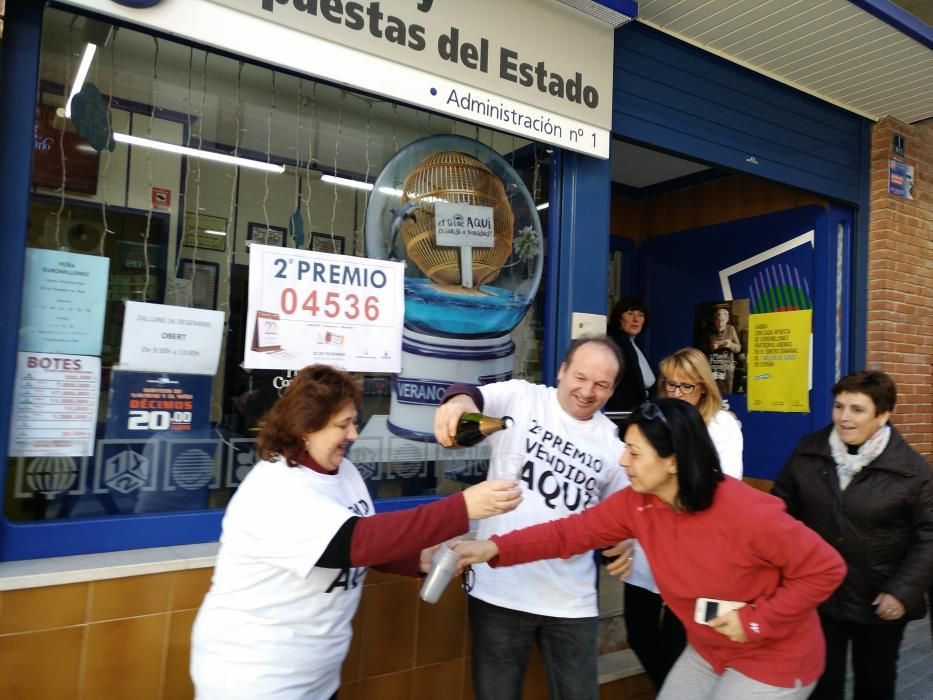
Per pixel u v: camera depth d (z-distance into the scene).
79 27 2.14
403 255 2.79
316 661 1.54
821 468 2.54
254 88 2.46
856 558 2.42
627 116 3.50
